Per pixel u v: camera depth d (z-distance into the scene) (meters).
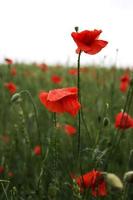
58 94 0.91
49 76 3.46
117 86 2.62
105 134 1.42
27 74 3.29
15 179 1.34
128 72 2.62
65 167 1.25
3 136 1.73
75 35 0.97
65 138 1.64
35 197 1.21
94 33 0.97
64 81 2.80
